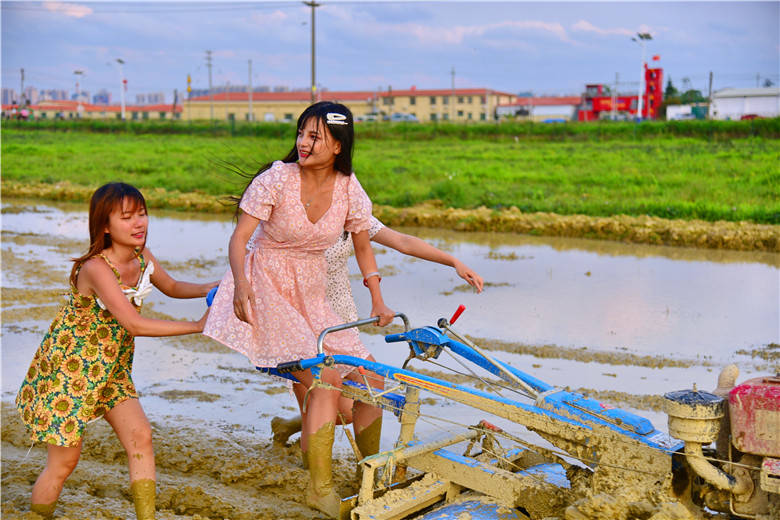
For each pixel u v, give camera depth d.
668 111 75.50
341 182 3.91
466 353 3.76
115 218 3.52
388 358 6.72
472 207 16.70
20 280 9.84
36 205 19.36
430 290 9.55
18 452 4.82
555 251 12.77
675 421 3.05
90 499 4.12
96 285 3.52
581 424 3.29
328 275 4.41
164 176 23.19
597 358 6.72
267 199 3.77
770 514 3.03
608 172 21.50
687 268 11.27
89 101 144.25
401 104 108.06
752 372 6.38
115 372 3.75
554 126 41.19
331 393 3.85
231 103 106.44
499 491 3.55
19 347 6.99
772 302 9.00
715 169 21.16
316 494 3.77
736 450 3.13
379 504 3.52
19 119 73.06
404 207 16.89
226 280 3.91
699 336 7.50
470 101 106.25
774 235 12.80
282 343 3.82
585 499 3.21
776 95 71.25
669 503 3.04
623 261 11.84
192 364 6.65
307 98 106.50
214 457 4.69
